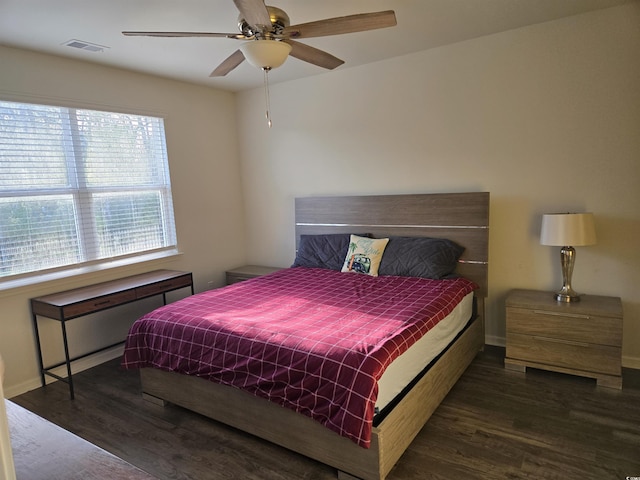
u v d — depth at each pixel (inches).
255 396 87.5
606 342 106.7
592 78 115.7
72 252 133.6
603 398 103.0
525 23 119.6
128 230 150.5
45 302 116.3
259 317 99.9
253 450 89.0
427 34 124.4
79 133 134.0
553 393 106.4
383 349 77.9
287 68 152.8
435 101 140.6
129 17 101.0
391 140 151.5
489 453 84.1
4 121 116.0
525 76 124.6
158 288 139.1
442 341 103.9
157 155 159.0
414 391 85.1
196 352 94.3
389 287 123.3
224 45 122.3
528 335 116.6
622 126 113.7
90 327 137.4
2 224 116.6
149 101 152.9
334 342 81.8
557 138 122.5
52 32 107.4
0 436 22.6
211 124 178.1
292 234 182.5
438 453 84.7
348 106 158.9
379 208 152.9
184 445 91.6
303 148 173.2
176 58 133.5
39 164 124.1
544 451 84.0
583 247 122.2
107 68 139.0
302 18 107.7
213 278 182.4
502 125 130.3
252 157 188.9
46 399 114.8
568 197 123.2
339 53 139.3
